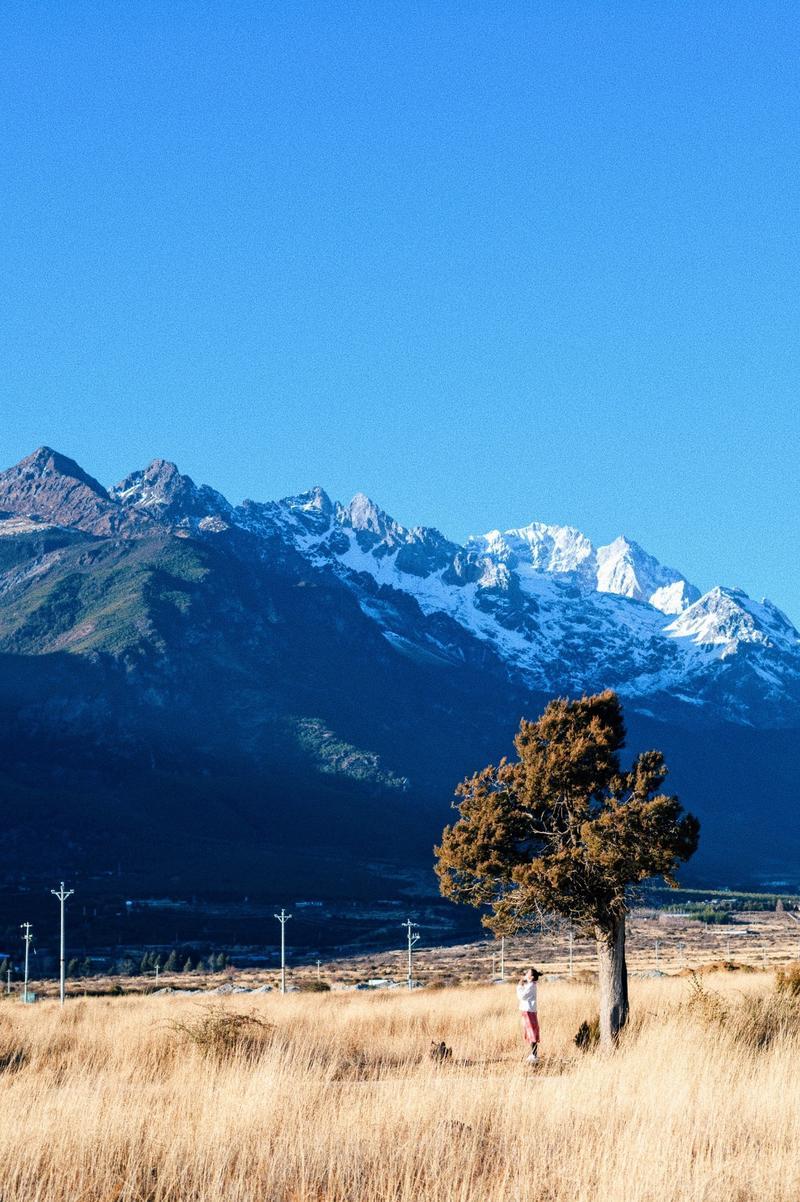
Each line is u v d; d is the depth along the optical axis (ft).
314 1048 194.39
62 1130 110.11
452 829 234.38
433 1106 119.75
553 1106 121.80
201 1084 130.93
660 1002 263.29
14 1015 278.87
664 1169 100.42
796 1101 125.70
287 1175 103.55
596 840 213.66
